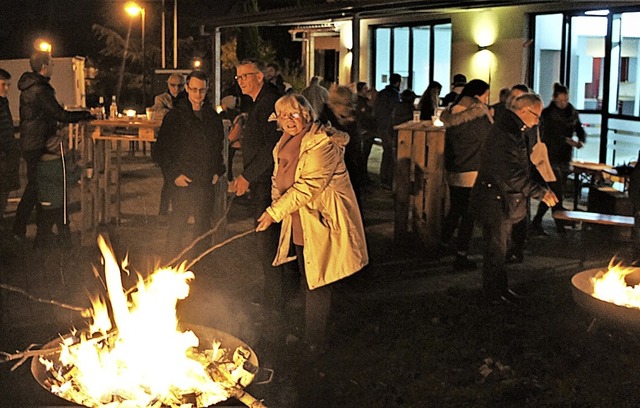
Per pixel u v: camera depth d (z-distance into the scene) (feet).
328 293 17.98
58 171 27.94
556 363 17.98
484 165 21.89
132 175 48.16
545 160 27.43
